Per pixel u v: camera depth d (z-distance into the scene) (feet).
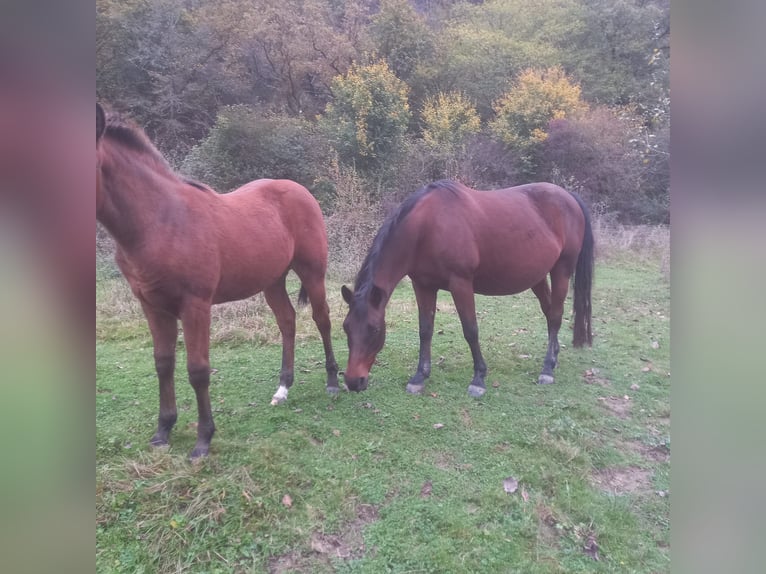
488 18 54.80
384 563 7.07
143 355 14.26
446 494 8.43
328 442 9.76
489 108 44.96
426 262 11.60
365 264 11.02
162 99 35.73
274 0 41.93
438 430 10.41
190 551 7.04
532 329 17.62
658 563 7.21
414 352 14.97
